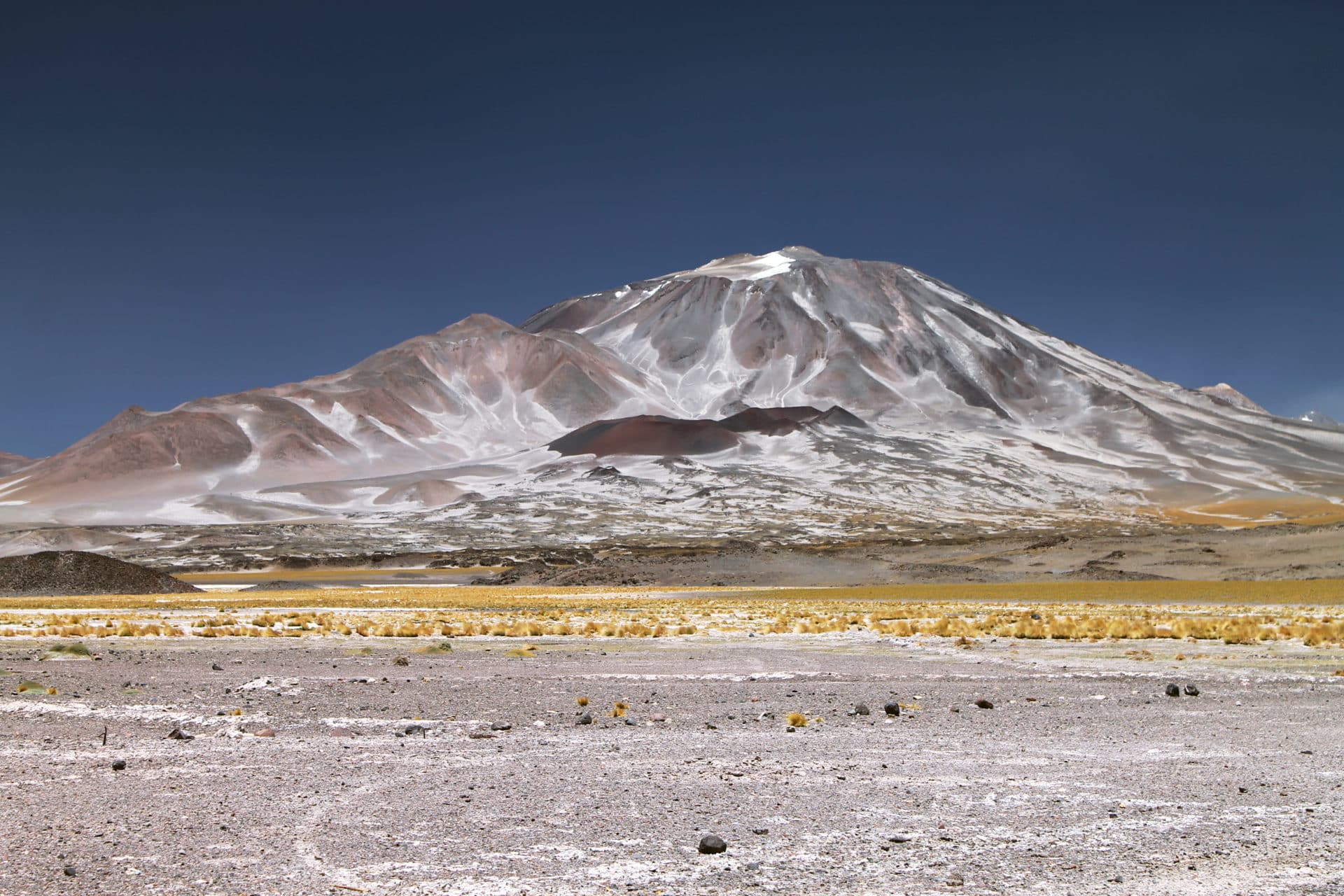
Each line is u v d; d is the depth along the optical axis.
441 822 10.73
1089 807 11.48
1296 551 119.50
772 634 43.00
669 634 42.78
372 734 16.67
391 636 41.94
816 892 8.55
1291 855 9.57
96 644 36.81
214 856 9.45
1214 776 13.25
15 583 96.19
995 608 68.62
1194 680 25.34
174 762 14.12
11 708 19.33
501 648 35.47
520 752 14.98
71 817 10.87
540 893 8.50
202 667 28.02
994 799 11.90
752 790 12.38
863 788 12.52
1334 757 14.61
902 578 116.44
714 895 8.48
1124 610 63.53
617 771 13.50
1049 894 8.49
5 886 8.48
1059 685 24.34
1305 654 32.16
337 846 9.80
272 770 13.53
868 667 28.58
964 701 21.42
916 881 8.84
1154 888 8.66
